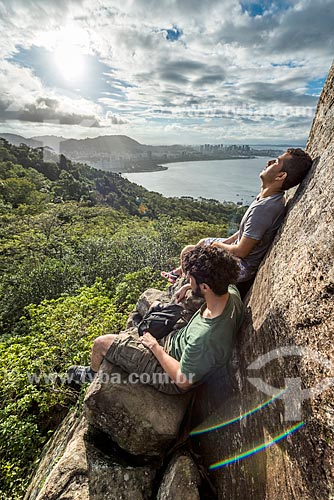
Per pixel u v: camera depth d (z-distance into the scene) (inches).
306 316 50.2
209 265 71.2
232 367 75.6
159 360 81.0
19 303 361.4
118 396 82.6
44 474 110.9
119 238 587.5
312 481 41.8
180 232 703.7
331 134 77.9
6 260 597.3
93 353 91.8
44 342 187.8
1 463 135.6
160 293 136.4
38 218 941.2
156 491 78.7
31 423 153.4
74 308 229.6
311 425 43.5
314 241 55.6
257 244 94.1
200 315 80.3
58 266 402.0
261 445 58.2
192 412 92.4
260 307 71.5
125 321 208.8
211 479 75.4
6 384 160.6
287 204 91.1
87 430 93.8
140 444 82.7
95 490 79.1
